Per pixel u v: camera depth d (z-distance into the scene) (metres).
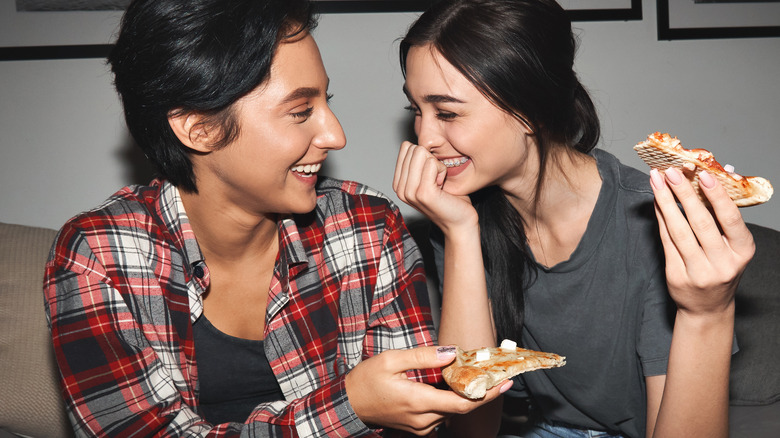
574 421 1.42
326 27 1.85
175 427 0.96
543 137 1.18
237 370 1.12
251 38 0.87
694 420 1.06
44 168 1.82
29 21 1.77
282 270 1.08
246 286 1.12
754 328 1.71
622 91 1.97
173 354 1.04
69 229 1.00
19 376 1.52
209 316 1.11
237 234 1.05
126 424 0.94
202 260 1.05
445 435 1.73
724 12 1.96
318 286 1.14
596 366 1.31
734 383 1.68
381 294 1.16
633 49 1.96
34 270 1.63
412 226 1.87
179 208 1.06
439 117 1.17
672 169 0.85
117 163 1.84
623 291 1.25
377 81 1.88
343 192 1.20
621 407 1.34
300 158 0.96
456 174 1.24
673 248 0.94
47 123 1.81
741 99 2.02
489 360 0.90
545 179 1.23
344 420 0.92
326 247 1.16
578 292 1.29
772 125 2.04
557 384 1.38
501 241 1.35
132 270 1.01
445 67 1.11
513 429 1.86
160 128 0.96
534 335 1.38
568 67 1.19
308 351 1.11
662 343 1.21
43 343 1.56
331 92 1.87
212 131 0.92
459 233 1.26
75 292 0.96
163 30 0.88
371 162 1.91
